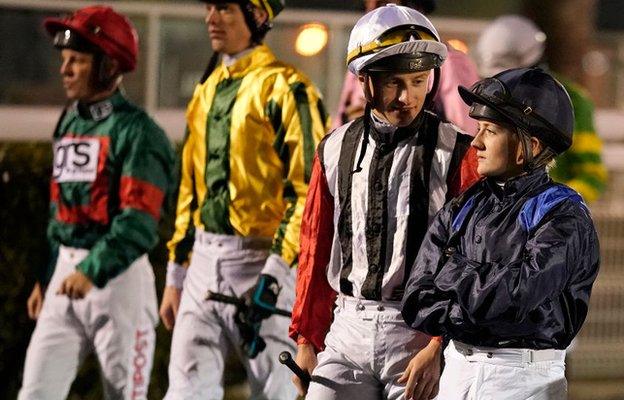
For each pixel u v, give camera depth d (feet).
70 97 32.32
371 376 24.80
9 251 38.86
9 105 50.34
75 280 31.48
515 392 22.02
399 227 24.39
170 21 52.26
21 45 50.72
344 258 24.95
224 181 30.32
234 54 30.55
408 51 23.79
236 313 30.04
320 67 53.83
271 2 30.45
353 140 24.95
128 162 31.78
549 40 60.80
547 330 21.84
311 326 25.77
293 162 29.58
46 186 39.06
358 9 54.08
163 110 52.16
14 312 39.04
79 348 32.35
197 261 30.83
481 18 58.90
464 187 24.07
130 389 32.27
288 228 29.37
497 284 21.27
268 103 29.81
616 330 50.08
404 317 23.04
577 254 21.65
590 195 40.04
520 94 22.16
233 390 43.01
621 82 65.87
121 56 32.24
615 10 66.80
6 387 39.29
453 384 22.52
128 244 31.45
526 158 22.08
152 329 32.78
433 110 29.96
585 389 48.78
